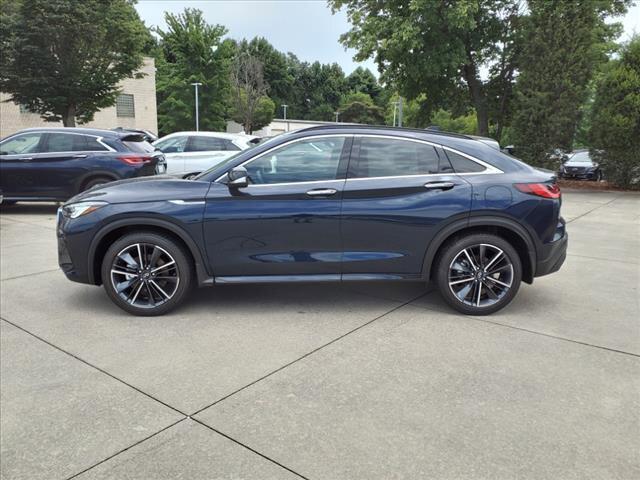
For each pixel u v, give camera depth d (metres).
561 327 4.25
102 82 21.38
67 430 2.79
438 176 4.42
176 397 3.12
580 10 14.79
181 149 12.16
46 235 8.30
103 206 4.41
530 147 15.47
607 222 9.68
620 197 13.58
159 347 3.87
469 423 2.82
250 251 4.43
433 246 4.42
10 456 2.57
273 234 4.39
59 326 4.30
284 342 3.94
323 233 4.39
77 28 19.06
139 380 3.35
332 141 4.48
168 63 51.69
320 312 4.64
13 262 6.48
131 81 34.31
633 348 3.81
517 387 3.22
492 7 16.83
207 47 41.78
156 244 4.43
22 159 9.95
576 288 5.38
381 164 4.45
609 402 3.04
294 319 4.45
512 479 2.36
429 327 4.25
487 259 4.51
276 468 2.46
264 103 50.91
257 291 5.27
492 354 3.71
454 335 4.07
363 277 4.48
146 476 2.41
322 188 4.37
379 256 4.44
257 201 4.37
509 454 2.54
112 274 4.47
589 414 2.90
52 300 5.00
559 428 2.77
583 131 16.55
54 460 2.54
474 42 16.88
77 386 3.27
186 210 4.36
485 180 4.40
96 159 9.97
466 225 4.38
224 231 4.38
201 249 4.41
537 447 2.60
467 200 4.35
